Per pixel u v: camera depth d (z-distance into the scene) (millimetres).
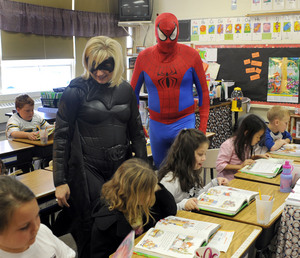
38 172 2930
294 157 3230
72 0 6176
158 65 3211
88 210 2262
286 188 2402
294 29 5703
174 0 6555
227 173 3088
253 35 6012
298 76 5770
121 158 2344
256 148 3441
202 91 3363
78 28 6277
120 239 1851
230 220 1992
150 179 1768
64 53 6227
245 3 5988
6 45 5422
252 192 2316
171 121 3295
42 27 5770
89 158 2273
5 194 1007
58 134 2221
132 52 7051
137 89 3396
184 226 1817
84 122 2266
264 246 1987
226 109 5672
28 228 1024
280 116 3582
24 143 3725
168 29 3066
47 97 5199
